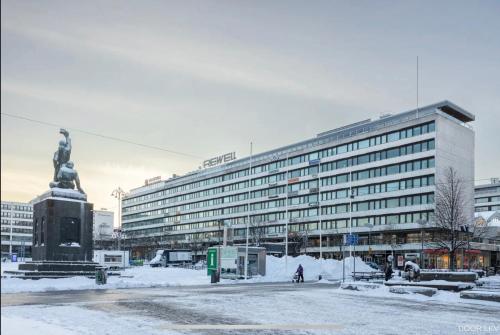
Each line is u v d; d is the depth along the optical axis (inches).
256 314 646.5
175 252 3351.4
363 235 3804.1
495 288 1108.5
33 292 1042.1
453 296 961.5
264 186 4901.6
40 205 1454.2
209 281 1530.5
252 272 1759.4
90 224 1462.8
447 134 3499.0
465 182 3617.1
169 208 6545.3
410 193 3508.9
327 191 4180.6
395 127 3681.1
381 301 890.7
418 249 3408.0
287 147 4889.3
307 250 4222.4
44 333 456.4
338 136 4311.0
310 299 900.6
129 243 6323.8
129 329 498.0
